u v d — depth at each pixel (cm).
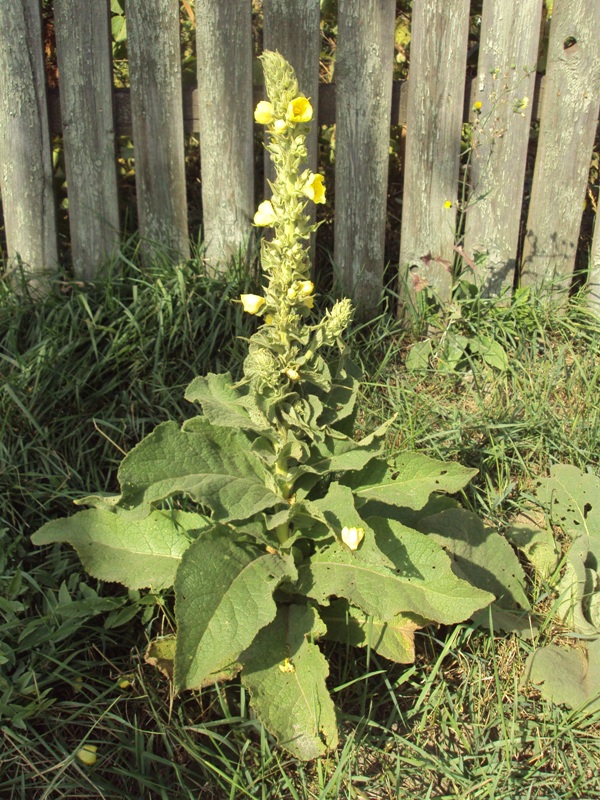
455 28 360
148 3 349
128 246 385
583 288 408
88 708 223
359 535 200
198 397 219
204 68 360
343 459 217
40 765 209
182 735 218
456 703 233
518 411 339
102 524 236
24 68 358
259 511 210
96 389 324
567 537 288
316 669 210
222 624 193
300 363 202
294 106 180
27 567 255
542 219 397
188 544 238
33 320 351
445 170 380
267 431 209
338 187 380
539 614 259
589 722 225
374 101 367
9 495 270
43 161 372
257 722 214
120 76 427
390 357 373
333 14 441
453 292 399
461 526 263
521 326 386
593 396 346
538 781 213
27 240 384
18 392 301
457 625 238
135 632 244
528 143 419
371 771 216
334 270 391
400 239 399
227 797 208
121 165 436
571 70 371
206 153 374
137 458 202
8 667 221
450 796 207
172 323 346
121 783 213
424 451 306
